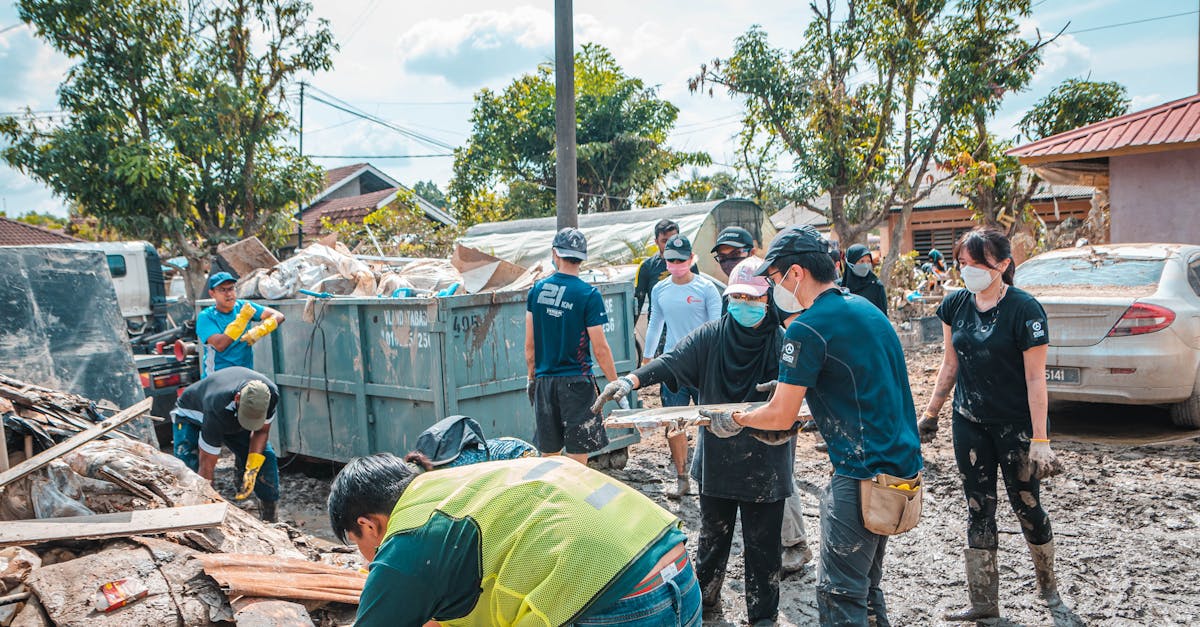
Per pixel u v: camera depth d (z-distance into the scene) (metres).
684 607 2.00
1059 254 7.65
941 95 16.52
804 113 17.22
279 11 15.46
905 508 2.67
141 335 9.54
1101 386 6.66
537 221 14.45
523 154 24.59
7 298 4.79
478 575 1.87
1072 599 3.93
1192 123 11.01
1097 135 11.80
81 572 2.88
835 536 2.74
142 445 3.89
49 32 13.89
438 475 2.04
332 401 6.21
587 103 23.69
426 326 5.41
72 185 13.91
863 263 6.52
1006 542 4.68
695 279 5.50
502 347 5.74
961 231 27.02
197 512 3.29
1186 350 6.52
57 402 4.02
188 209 15.17
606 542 1.88
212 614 2.78
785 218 29.22
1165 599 3.90
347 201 28.20
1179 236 11.17
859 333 2.71
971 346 3.63
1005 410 3.61
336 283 6.56
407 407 5.66
